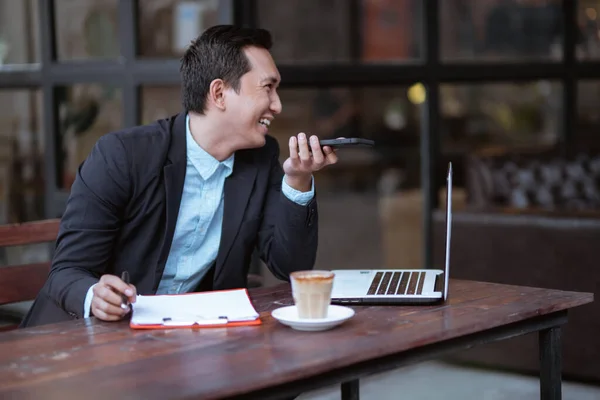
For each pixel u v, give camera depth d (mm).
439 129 4754
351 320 1944
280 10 4977
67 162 4324
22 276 2652
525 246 3842
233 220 2543
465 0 4848
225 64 2461
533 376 4000
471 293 2217
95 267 2395
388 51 4832
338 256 7281
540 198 5211
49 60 4273
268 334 1833
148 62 4035
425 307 2068
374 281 2314
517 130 6043
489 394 3779
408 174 11000
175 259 2553
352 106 10062
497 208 4020
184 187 2523
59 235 2414
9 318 3314
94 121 4215
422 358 1844
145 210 2465
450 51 4844
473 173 5309
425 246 4758
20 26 4340
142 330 1893
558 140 5652
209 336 1828
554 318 2148
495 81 5020
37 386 1523
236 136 2516
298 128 8984
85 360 1671
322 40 5191
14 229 2682
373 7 6164
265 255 2582
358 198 11047
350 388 1820
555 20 5395
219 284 2564
